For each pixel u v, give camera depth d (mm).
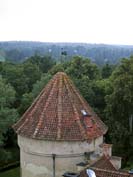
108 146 31219
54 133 29859
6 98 62906
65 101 31672
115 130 61750
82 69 86625
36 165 31031
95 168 26344
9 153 62719
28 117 32062
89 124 31406
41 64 127062
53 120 30688
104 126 33906
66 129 30156
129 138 61469
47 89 32781
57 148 29844
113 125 62719
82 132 30250
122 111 62000
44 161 30562
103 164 28781
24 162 32062
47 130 30156
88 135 30453
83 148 30312
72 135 29859
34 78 93188
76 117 31016
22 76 88938
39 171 30984
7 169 65875
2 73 89438
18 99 84375
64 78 33031
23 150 31906
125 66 63250
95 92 74688
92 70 87438
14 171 65188
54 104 31531
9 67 93688
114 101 61625
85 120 31406
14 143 76188
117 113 62750
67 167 30250
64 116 30875
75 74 85125
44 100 32188
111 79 71438
